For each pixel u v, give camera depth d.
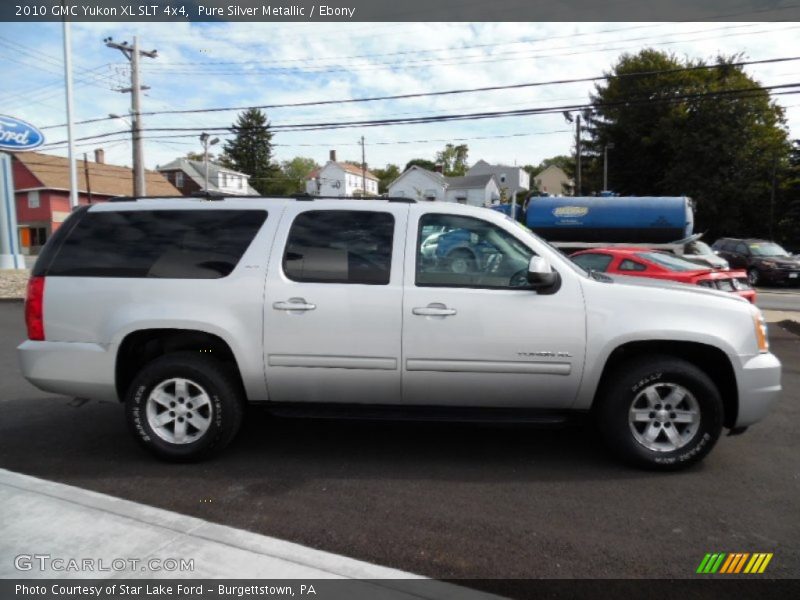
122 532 3.20
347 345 4.11
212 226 4.34
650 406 4.16
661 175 42.44
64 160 50.94
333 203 4.35
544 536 3.27
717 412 4.05
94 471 4.13
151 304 4.18
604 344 4.02
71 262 4.33
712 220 39.31
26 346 4.33
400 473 4.14
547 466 4.27
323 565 2.92
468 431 5.05
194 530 3.24
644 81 41.41
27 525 3.26
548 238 18.05
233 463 4.30
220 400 4.20
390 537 3.24
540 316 4.04
